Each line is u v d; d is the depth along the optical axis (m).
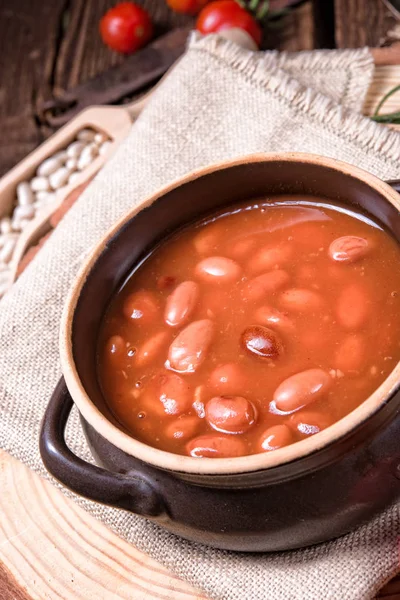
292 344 0.47
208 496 0.45
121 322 0.49
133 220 0.50
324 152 0.58
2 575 0.52
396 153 0.57
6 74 0.87
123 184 0.61
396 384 0.42
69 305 0.47
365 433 0.43
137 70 0.80
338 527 0.46
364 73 0.62
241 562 0.49
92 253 0.49
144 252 0.51
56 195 0.69
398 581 0.49
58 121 0.80
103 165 0.67
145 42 0.85
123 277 0.50
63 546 0.52
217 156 0.61
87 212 0.60
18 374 0.56
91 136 0.73
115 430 0.43
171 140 0.61
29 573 0.52
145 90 0.80
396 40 0.71
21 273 0.64
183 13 0.87
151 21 0.86
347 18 0.73
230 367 0.46
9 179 0.73
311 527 0.45
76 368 0.45
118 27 0.83
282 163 0.50
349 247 0.48
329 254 0.48
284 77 0.61
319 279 0.48
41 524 0.53
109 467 0.46
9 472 0.55
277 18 0.79
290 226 0.50
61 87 0.85
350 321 0.47
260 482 0.44
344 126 0.58
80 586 0.51
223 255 0.50
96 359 0.48
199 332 0.47
